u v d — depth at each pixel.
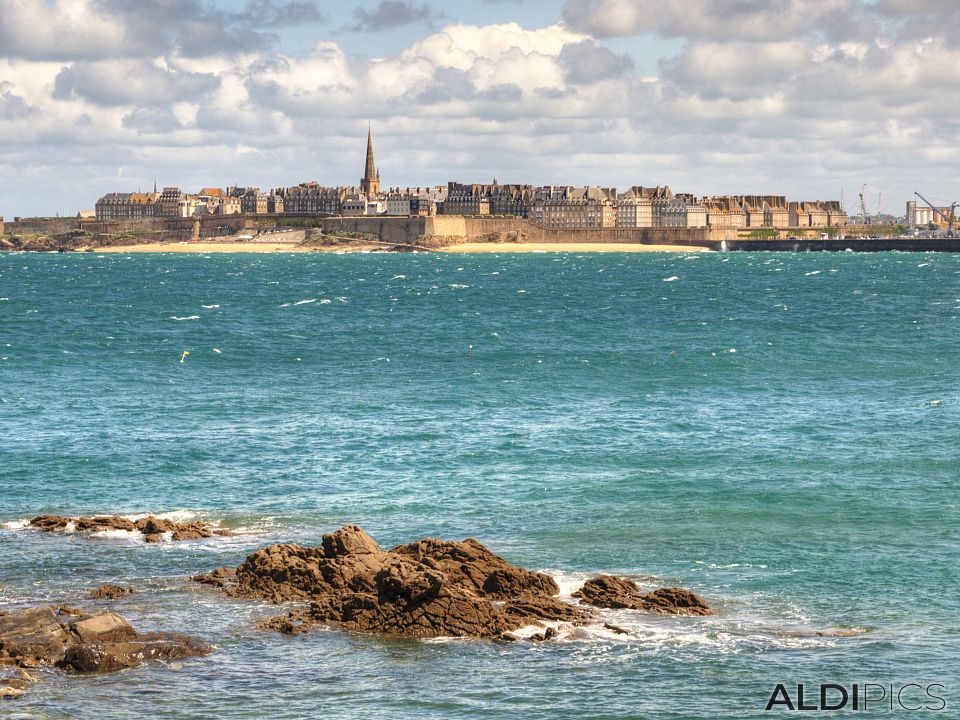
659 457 75.44
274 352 138.62
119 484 68.88
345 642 44.03
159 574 52.00
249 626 45.53
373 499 65.50
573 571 52.38
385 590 46.72
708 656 42.75
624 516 61.47
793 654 42.81
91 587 50.19
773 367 121.94
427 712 38.34
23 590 49.69
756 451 77.19
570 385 109.25
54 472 71.50
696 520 60.56
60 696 38.91
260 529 59.72
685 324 177.50
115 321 181.88
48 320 178.62
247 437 82.75
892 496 64.94
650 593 48.78
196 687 39.94
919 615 46.75
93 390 104.38
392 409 95.12
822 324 175.25
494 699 39.31
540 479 69.75
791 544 56.16
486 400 100.12
